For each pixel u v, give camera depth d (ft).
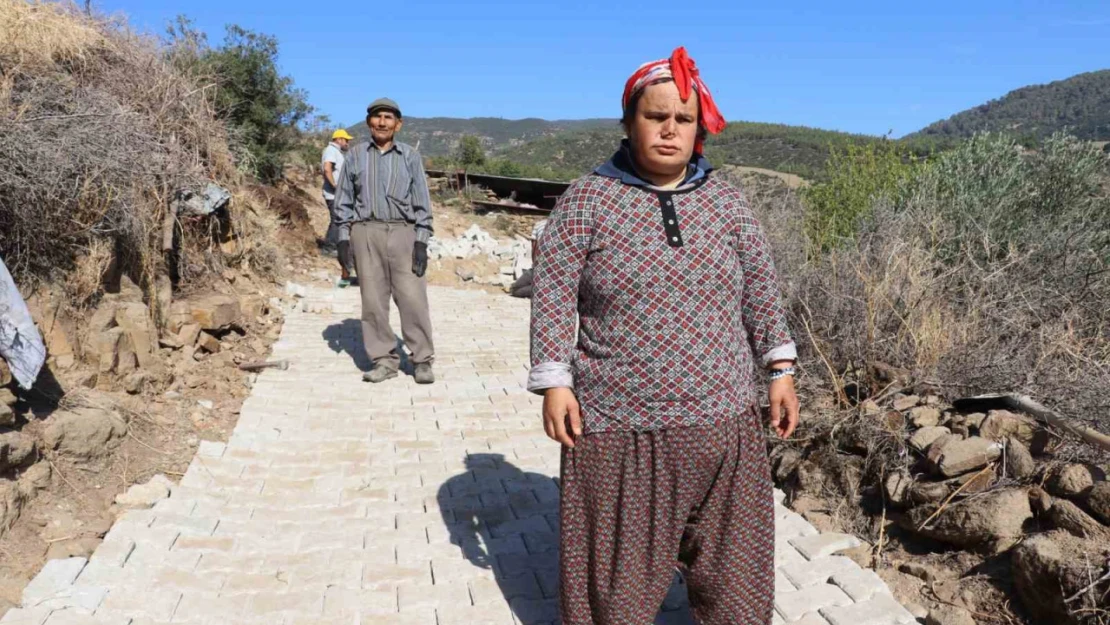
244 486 14.23
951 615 10.01
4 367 13.30
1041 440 12.37
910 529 12.10
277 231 34.53
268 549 11.99
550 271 8.16
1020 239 20.13
